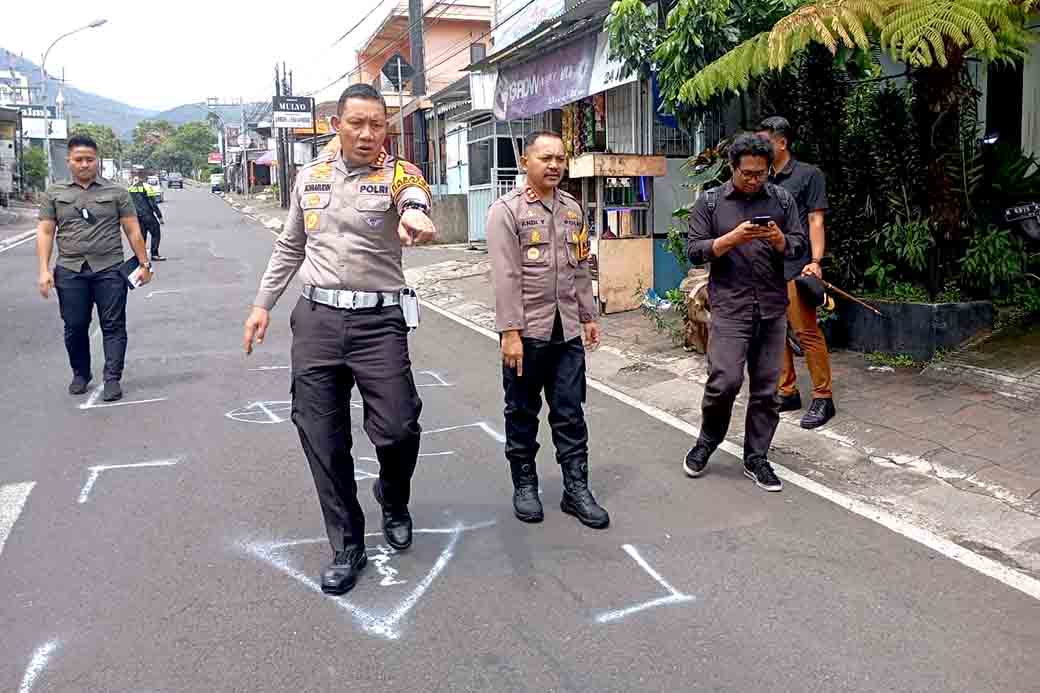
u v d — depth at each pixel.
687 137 10.60
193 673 3.11
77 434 5.89
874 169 7.34
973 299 7.09
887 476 5.01
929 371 6.53
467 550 4.11
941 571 3.88
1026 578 3.81
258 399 6.79
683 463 5.22
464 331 9.80
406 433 3.80
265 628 3.42
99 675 3.10
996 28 5.98
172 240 21.06
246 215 32.41
